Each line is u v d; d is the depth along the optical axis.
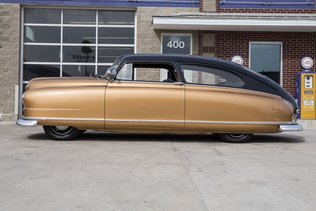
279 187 5.39
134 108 8.70
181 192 5.12
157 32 14.29
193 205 4.65
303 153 7.83
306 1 14.55
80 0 14.16
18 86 14.08
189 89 8.80
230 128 8.84
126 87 8.76
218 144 8.80
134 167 6.38
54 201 4.74
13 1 14.02
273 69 14.55
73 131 8.95
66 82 8.89
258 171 6.23
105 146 8.26
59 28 14.40
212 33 14.38
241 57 14.20
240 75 9.01
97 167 6.35
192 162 6.81
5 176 5.77
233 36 14.42
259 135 10.51
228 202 4.77
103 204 4.65
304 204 4.72
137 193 5.07
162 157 7.18
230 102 8.81
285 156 7.48
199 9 14.41
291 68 14.54
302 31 14.43
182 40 14.39
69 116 8.69
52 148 7.95
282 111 8.99
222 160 7.01
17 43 14.07
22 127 11.55
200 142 9.05
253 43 14.50
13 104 14.07
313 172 6.22
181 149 8.04
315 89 13.52
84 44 14.41
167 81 8.88
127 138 9.46
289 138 9.99
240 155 7.50
